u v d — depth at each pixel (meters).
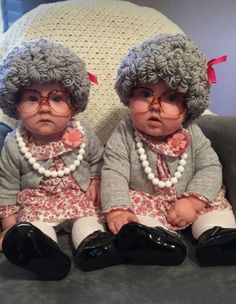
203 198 0.88
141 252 0.73
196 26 1.49
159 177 0.92
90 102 1.05
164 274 0.73
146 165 0.91
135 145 0.92
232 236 0.74
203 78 0.87
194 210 0.88
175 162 0.92
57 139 0.91
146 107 0.86
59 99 0.86
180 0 1.48
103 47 1.05
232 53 1.48
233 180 0.90
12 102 0.87
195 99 0.87
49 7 1.08
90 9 1.07
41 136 0.90
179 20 1.50
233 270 0.74
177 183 0.92
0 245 0.80
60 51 0.84
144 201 0.91
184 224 0.88
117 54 1.06
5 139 0.92
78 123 0.95
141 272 0.73
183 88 0.84
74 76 0.85
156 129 0.87
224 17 1.46
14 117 0.92
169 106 0.86
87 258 0.73
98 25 1.06
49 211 0.87
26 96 0.84
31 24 1.05
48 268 0.69
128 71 0.86
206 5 1.46
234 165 0.90
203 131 1.00
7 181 0.90
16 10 1.37
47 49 0.83
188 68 0.83
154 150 0.91
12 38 1.08
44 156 0.89
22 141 0.90
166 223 0.89
